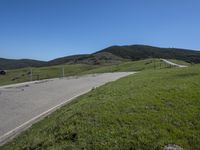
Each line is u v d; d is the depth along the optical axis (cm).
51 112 1539
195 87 1564
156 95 1366
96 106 1230
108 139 885
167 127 980
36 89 2497
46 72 15612
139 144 863
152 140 887
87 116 1090
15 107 1656
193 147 890
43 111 1577
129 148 847
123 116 1057
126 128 955
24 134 1118
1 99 1864
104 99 1413
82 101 1502
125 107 1176
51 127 1068
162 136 916
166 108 1164
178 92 1420
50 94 2245
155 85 1708
